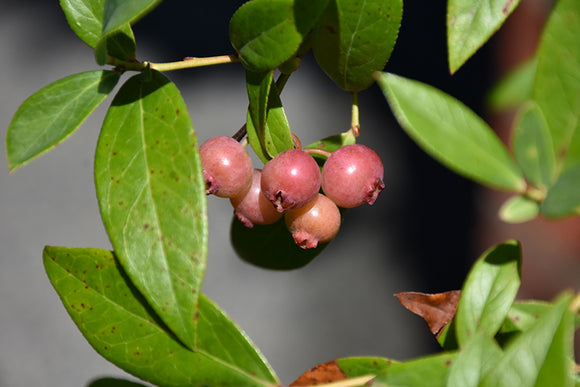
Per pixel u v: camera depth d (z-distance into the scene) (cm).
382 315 75
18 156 30
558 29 28
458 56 30
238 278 75
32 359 74
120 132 30
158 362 31
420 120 27
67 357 75
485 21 30
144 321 31
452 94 73
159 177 30
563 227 73
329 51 32
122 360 31
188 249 29
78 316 31
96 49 30
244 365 30
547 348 27
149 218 30
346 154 32
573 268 72
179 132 30
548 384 27
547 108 28
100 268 31
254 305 74
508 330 30
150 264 30
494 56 68
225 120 75
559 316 27
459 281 75
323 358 74
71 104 31
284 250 34
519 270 30
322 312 75
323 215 32
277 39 30
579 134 27
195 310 29
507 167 28
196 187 30
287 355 74
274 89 32
